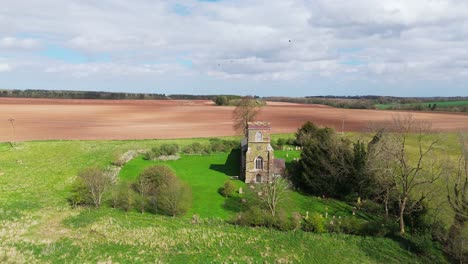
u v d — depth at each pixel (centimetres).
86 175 5662
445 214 5344
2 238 4284
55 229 4650
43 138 10619
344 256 4328
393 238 4884
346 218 5344
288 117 17175
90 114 17338
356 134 10125
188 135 11794
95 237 4456
